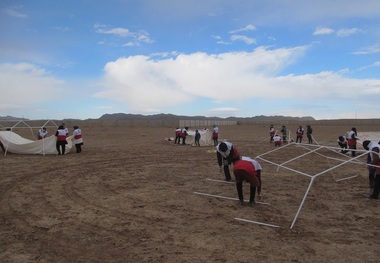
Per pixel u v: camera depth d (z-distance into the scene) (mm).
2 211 7207
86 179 10898
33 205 7684
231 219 6641
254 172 7379
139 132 44938
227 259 4773
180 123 69750
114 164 14367
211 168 13336
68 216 6844
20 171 12273
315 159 15953
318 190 9250
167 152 19391
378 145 8469
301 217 6770
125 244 5352
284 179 10812
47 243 5406
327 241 5465
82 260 4781
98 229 6062
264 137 35719
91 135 38688
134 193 8906
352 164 14133
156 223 6398
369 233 5855
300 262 4680
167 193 8906
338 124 80562
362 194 8773
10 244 5363
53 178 11023
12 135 18438
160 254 4957
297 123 85750
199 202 7973
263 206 7605
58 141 17328
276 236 5695
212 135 25828
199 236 5695
